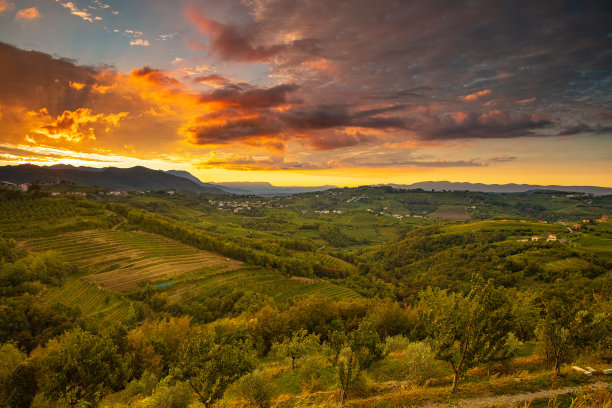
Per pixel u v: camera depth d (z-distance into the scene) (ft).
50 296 237.25
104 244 367.86
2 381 88.17
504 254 436.35
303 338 128.67
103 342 74.84
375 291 377.91
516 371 82.99
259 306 250.98
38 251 318.65
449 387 71.56
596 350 84.12
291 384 99.96
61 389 69.36
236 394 90.17
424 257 539.29
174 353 140.77
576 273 328.90
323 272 422.41
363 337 74.23
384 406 63.21
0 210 392.47
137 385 101.45
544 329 77.41
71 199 487.61
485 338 63.05
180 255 383.45
